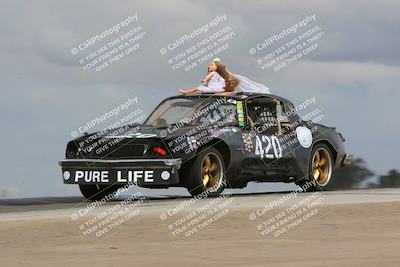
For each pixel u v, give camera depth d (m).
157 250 18.72
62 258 17.53
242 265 16.62
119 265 16.62
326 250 18.64
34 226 21.89
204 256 17.83
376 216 24.08
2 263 16.86
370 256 17.70
